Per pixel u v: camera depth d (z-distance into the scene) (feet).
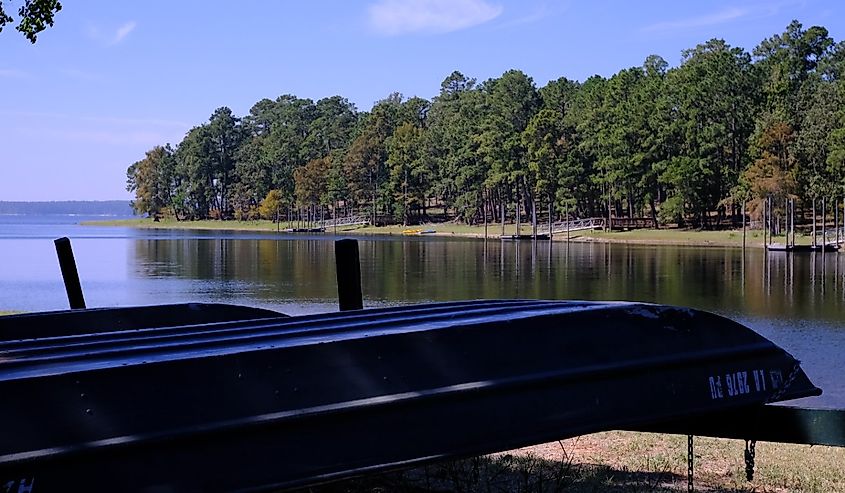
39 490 9.02
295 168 415.64
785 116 226.17
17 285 107.14
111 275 126.11
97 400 9.59
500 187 298.56
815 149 207.82
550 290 102.58
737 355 13.39
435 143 341.21
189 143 476.95
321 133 437.99
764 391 13.50
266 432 10.22
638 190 269.64
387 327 12.26
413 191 348.18
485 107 327.88
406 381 11.09
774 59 282.77
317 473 10.32
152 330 13.56
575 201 269.03
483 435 11.25
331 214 414.82
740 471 19.25
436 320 12.71
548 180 267.39
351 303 19.03
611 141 256.73
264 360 10.53
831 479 18.94
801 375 14.06
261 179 434.30
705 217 256.52
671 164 245.45
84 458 9.29
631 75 282.97
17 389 9.24
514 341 11.88
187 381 10.09
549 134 267.80
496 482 16.62
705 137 245.65
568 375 11.96
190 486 9.70
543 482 16.60
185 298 94.07
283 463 10.20
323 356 10.82
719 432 13.99
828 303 86.48
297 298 94.58
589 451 21.45
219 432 9.96
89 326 17.20
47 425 9.25
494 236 278.46
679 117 252.62
